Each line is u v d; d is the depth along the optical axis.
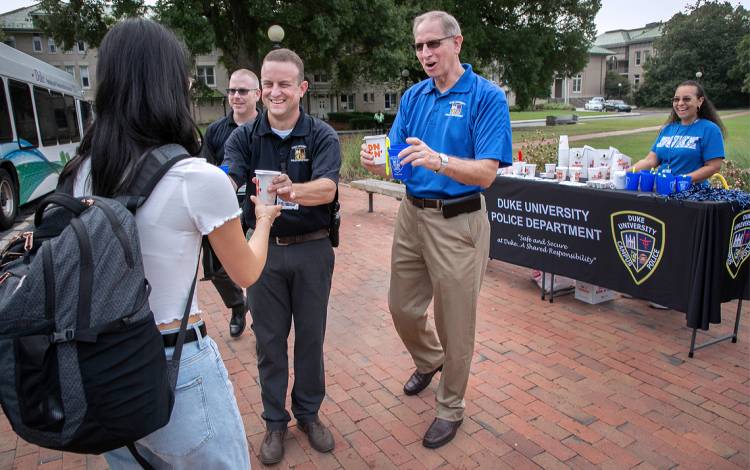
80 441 1.22
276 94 2.44
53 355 1.17
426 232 2.72
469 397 3.25
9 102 9.57
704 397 3.18
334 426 3.00
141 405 1.25
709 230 3.42
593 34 31.95
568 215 4.38
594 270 4.26
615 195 3.98
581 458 2.67
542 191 4.57
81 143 1.46
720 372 3.47
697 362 3.61
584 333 4.09
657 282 3.80
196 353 1.49
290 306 2.69
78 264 1.18
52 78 12.52
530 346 3.89
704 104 4.34
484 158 2.47
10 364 1.16
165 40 1.39
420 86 2.89
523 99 32.56
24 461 2.80
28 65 10.75
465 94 2.63
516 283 5.24
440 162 2.35
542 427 2.93
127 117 1.35
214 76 46.56
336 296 5.06
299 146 2.53
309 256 2.58
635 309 4.55
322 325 2.72
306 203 2.38
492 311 4.55
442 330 2.76
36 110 11.03
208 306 4.89
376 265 6.01
